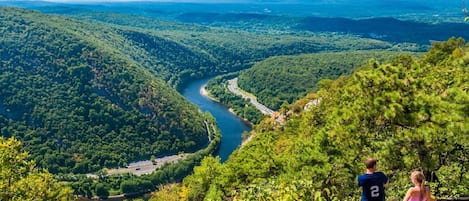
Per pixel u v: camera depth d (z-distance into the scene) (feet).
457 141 60.23
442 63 153.79
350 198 77.82
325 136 79.30
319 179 79.00
